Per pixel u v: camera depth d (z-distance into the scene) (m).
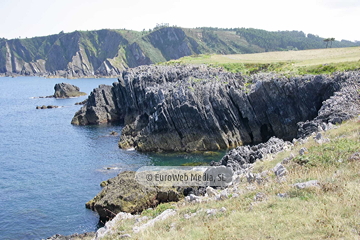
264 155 36.94
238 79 82.50
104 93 105.56
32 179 51.72
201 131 67.81
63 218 38.41
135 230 19.69
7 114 114.06
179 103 69.38
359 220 13.66
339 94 55.91
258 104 72.56
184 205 23.62
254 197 19.19
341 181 18.20
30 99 155.88
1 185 49.38
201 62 120.62
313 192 17.62
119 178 42.31
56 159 62.22
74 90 167.75
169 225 18.67
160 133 67.75
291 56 122.75
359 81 59.88
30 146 72.44
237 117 72.31
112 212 36.44
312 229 13.76
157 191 37.75
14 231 35.75
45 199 43.84
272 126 72.81
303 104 69.75
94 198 41.19
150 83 94.50
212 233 15.55
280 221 15.13
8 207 41.62
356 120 34.75
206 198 23.64
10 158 63.62
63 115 112.12
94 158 62.25
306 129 46.16
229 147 69.00
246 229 15.14
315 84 68.44
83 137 80.31
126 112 100.25
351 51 115.25
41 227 36.50
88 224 36.97
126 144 69.88
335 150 24.28
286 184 19.89
